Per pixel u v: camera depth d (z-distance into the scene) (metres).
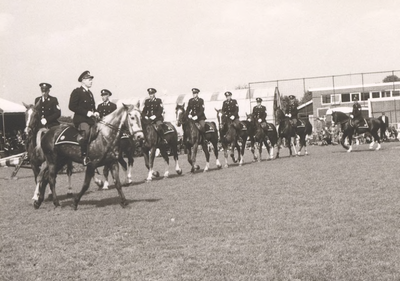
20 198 15.73
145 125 19.08
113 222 10.67
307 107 72.69
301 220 10.01
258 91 54.72
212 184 16.69
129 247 8.52
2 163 23.94
